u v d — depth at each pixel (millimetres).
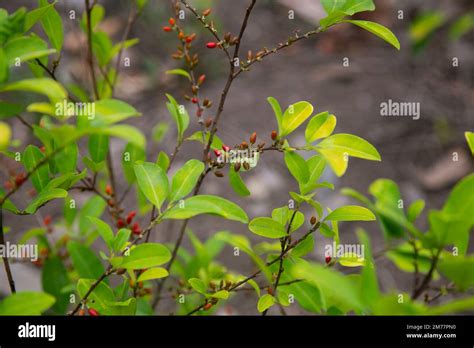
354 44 5406
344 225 3648
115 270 1532
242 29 1720
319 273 989
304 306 1573
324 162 1656
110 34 5062
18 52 1293
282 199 3814
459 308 941
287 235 1529
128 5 5270
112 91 2434
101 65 2400
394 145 4191
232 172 1688
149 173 1555
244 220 1483
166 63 4902
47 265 2168
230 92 4684
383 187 1496
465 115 4422
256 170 4023
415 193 3846
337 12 1552
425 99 4574
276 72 4980
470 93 4641
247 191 1697
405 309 982
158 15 5082
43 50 1305
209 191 3873
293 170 1550
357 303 968
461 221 1096
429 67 4906
